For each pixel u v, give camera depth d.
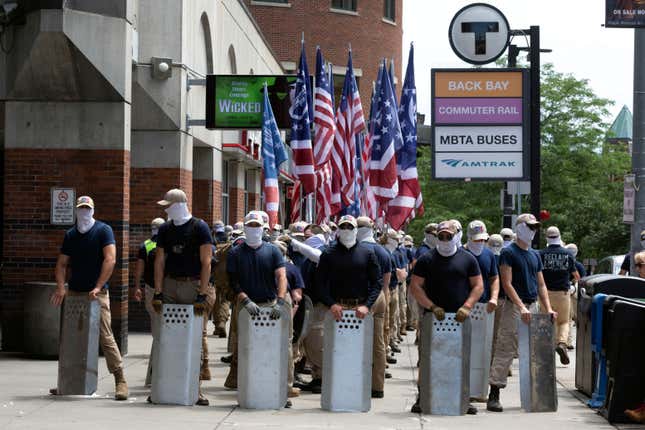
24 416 11.45
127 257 18.39
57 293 12.74
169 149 22.61
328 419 11.68
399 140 22.89
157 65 22.16
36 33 17.27
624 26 17.34
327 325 12.35
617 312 11.95
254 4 59.69
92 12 17.66
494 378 12.86
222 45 28.09
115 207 18.17
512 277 13.34
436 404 12.20
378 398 13.72
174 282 12.53
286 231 18.12
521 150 23.67
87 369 12.87
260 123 23.34
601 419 12.12
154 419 11.35
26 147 18.19
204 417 11.59
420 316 12.83
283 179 41.03
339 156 23.31
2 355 17.62
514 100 23.69
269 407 12.30
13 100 18.17
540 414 12.48
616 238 53.53
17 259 18.17
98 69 17.72
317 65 22.42
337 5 62.41
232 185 33.09
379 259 14.22
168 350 12.41
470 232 13.98
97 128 18.19
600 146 54.41
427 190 59.53
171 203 12.36
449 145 23.78
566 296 17.62
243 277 12.49
